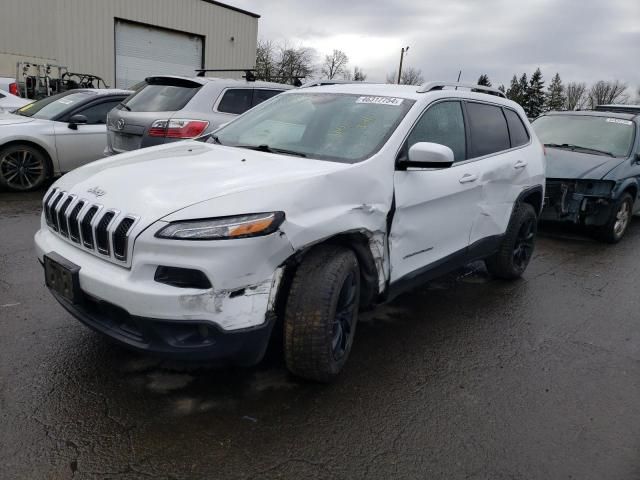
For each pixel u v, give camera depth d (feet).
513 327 14.56
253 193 9.16
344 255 10.28
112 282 8.77
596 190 23.67
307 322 9.77
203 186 9.39
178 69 81.20
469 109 14.96
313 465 8.50
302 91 14.71
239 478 8.09
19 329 12.12
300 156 11.78
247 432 9.17
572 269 20.62
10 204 23.94
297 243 9.29
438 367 11.99
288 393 10.39
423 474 8.49
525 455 9.13
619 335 14.61
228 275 8.60
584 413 10.57
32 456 8.21
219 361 9.55
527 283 18.44
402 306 15.52
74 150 27.48
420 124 12.70
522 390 11.28
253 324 9.02
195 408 9.72
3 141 25.34
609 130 27.20
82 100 28.14
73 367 10.75
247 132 13.61
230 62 87.51
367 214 10.68
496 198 15.56
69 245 10.03
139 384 10.34
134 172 10.37
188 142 13.58
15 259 16.65
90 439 8.70
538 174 17.69
